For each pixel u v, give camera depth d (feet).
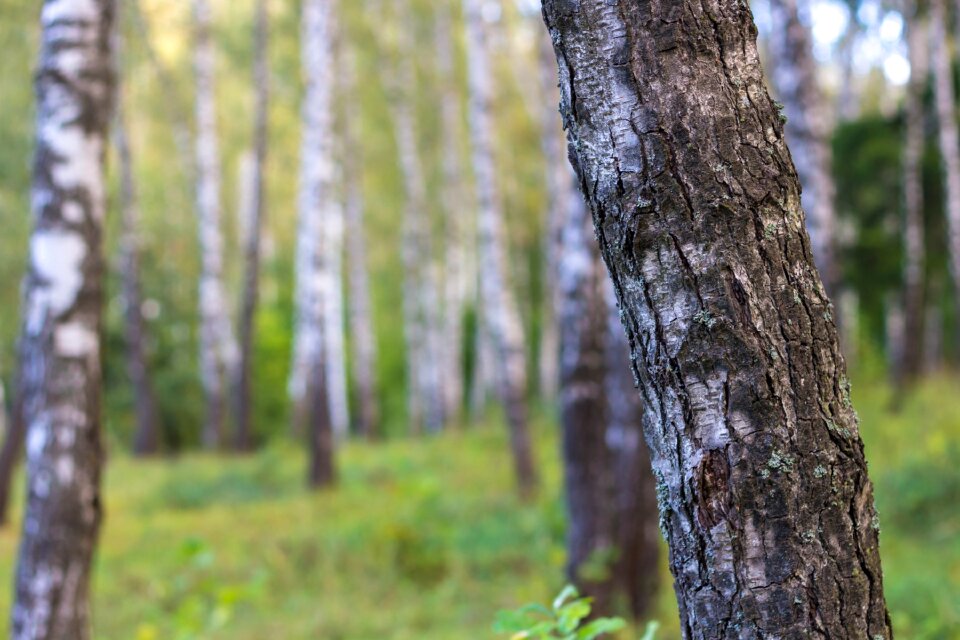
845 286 52.95
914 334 44.32
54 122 12.92
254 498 37.11
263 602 20.95
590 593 16.89
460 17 64.95
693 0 4.90
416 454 47.85
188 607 16.94
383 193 75.87
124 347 72.13
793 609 4.80
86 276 12.90
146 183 69.51
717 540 4.90
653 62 4.89
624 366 17.13
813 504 4.83
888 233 51.67
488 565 23.82
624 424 17.04
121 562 25.00
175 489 37.70
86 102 13.00
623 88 4.91
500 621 7.06
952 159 45.65
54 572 12.34
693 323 4.86
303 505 33.88
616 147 4.95
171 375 72.79
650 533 17.04
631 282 5.04
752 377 4.82
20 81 40.52
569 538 17.61
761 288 4.85
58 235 12.82
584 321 17.71
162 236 70.13
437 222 78.13
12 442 33.06
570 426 17.60
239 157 72.79
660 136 4.86
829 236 24.58
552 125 30.14
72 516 12.49
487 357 81.25
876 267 51.60
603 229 5.12
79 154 12.94
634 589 16.96
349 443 63.31
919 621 16.22
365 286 69.05
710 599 4.96
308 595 21.49
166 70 62.34
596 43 4.97
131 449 69.72
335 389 70.13
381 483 39.86
